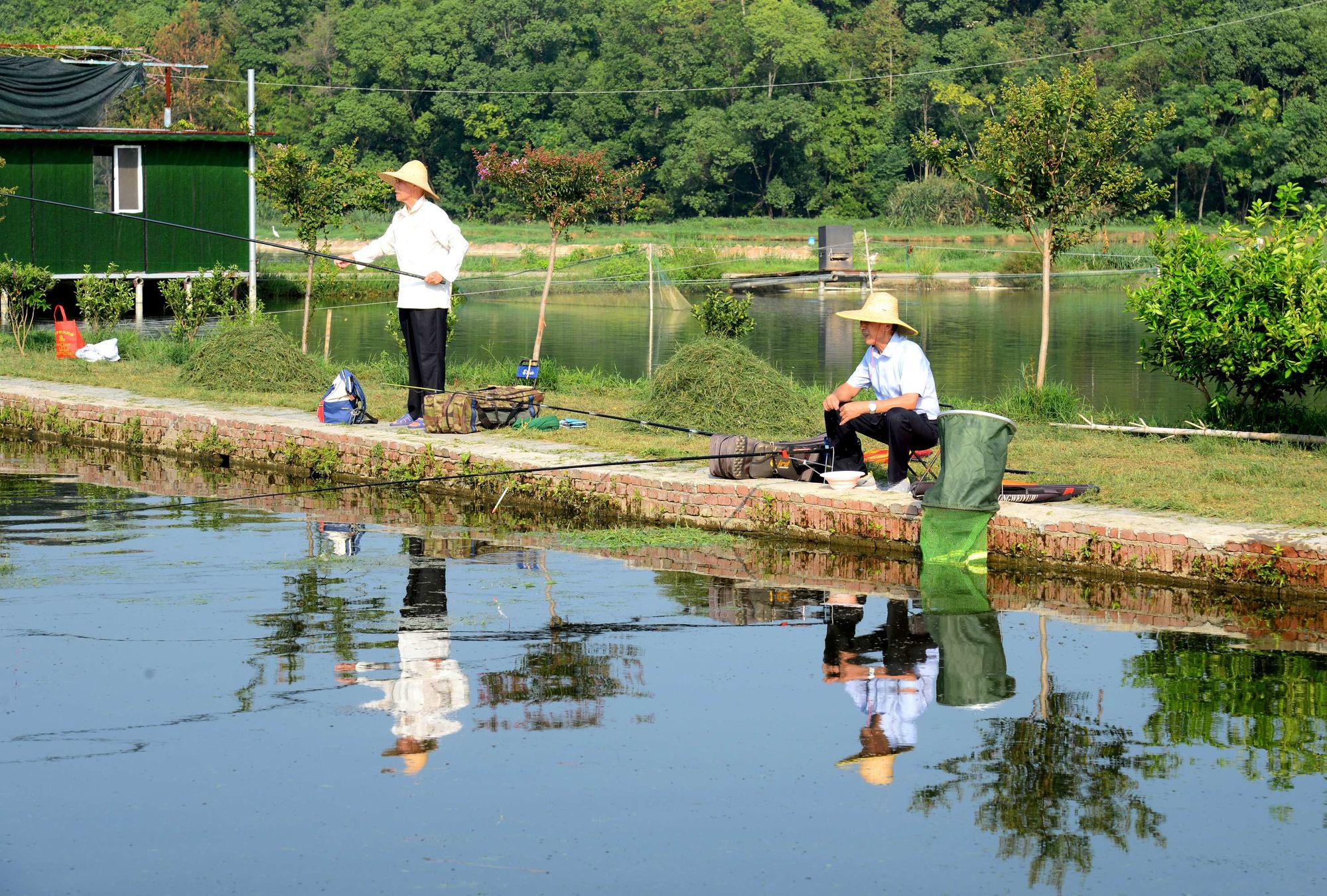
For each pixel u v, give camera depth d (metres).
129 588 14.87
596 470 19.52
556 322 57.72
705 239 118.19
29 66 51.31
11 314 37.62
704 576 15.62
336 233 112.69
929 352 45.72
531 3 168.75
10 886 8.09
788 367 40.41
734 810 9.09
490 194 162.62
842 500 17.25
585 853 8.49
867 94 162.38
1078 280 87.19
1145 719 10.73
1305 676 11.84
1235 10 148.88
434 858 8.44
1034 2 177.12
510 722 10.69
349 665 12.15
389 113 162.50
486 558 16.55
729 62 162.25
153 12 176.12
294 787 9.47
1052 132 27.34
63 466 23.67
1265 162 136.75
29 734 10.44
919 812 9.04
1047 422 24.28
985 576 15.72
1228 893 7.96
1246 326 22.14
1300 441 20.98
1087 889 8.02
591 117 158.50
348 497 20.86
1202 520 15.66
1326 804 9.13
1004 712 10.91
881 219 148.25
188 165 50.47
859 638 13.05
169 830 8.81
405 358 38.66
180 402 26.92
